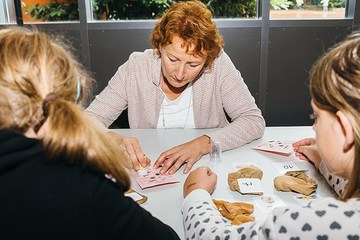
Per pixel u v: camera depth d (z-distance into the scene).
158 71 1.59
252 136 1.44
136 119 1.69
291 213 0.59
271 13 3.20
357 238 0.54
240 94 1.61
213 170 1.20
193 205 0.88
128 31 3.21
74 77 0.57
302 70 3.29
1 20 3.35
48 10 3.29
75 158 0.53
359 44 0.58
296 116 3.42
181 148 1.29
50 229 0.51
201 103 1.65
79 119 0.53
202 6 1.41
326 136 0.62
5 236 0.50
